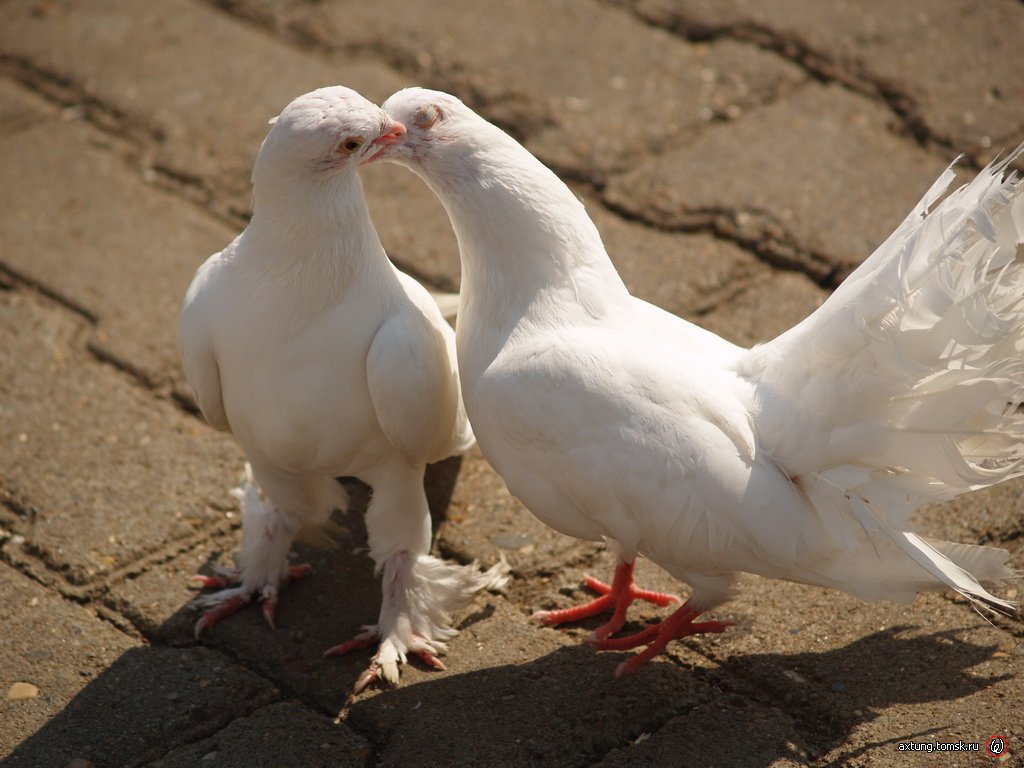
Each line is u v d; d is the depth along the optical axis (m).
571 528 5.27
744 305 7.88
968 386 4.54
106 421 7.13
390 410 5.17
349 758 5.11
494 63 10.22
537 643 5.71
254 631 5.83
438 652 5.66
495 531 6.39
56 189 9.17
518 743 5.11
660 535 4.93
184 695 5.43
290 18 11.02
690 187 8.84
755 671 5.39
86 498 6.56
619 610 5.67
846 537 4.83
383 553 5.75
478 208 5.11
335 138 4.77
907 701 5.15
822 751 5.01
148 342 7.72
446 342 5.60
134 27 10.98
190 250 8.57
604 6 10.91
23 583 6.06
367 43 10.61
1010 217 4.50
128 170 9.40
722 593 5.18
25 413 7.16
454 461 6.88
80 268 8.38
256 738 5.21
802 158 9.07
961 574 4.79
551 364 4.95
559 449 4.95
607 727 5.17
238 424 5.49
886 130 9.34
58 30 10.95
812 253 8.21
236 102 9.98
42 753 5.13
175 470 6.79
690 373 4.95
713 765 4.94
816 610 5.71
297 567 6.17
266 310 5.09
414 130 5.04
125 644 5.74
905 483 4.82
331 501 5.95
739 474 4.77
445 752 5.09
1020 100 9.40
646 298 7.95
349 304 5.13
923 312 4.45
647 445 4.82
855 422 4.73
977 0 10.55
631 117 9.56
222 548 6.32
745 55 10.17
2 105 10.09
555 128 9.48
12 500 6.55
